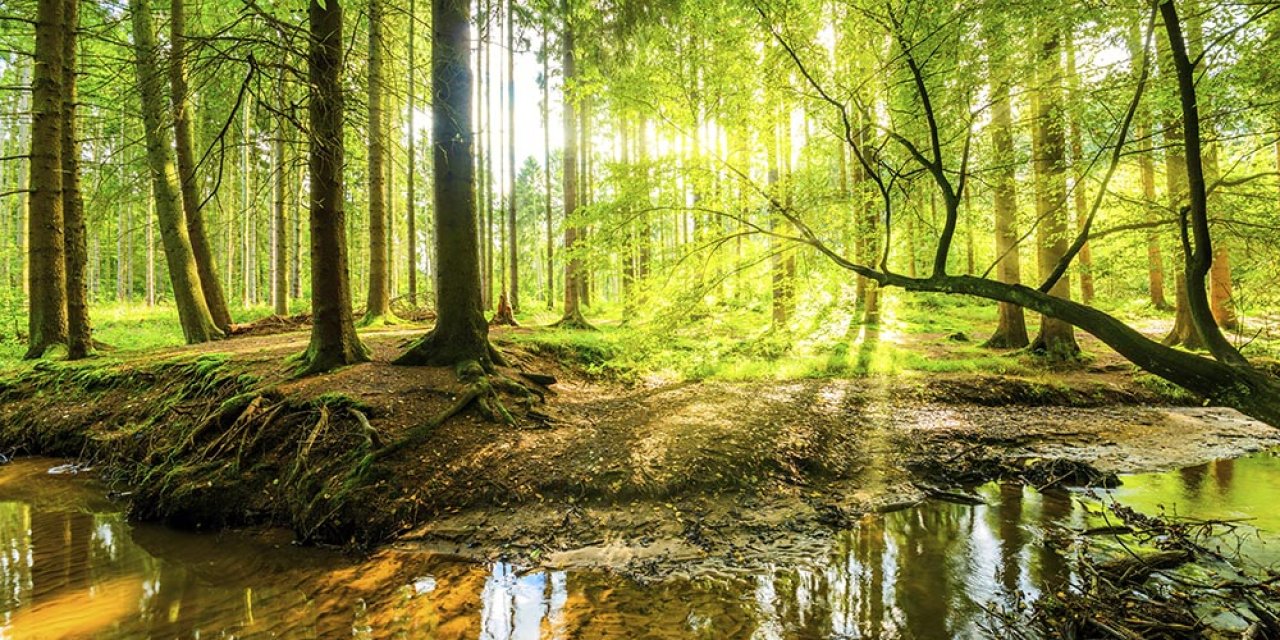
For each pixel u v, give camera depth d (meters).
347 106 5.39
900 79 4.98
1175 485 6.46
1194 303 3.23
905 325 19.28
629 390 9.88
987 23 4.36
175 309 22.72
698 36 6.77
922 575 4.48
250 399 6.75
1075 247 3.70
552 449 6.57
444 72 7.87
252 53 4.36
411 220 18.69
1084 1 4.07
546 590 4.33
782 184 6.88
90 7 10.82
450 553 4.95
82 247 9.93
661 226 8.28
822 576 4.50
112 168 7.49
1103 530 5.22
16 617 3.98
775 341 14.04
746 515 5.65
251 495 5.72
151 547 5.14
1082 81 5.30
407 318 17.05
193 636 3.75
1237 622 3.65
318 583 4.48
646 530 5.32
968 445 7.75
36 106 9.70
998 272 14.37
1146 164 7.15
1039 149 7.58
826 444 7.40
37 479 6.81
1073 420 9.06
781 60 5.38
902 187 5.70
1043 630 3.69
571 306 15.10
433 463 6.01
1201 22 4.50
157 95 5.16
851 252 8.32
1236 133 5.52
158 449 6.67
